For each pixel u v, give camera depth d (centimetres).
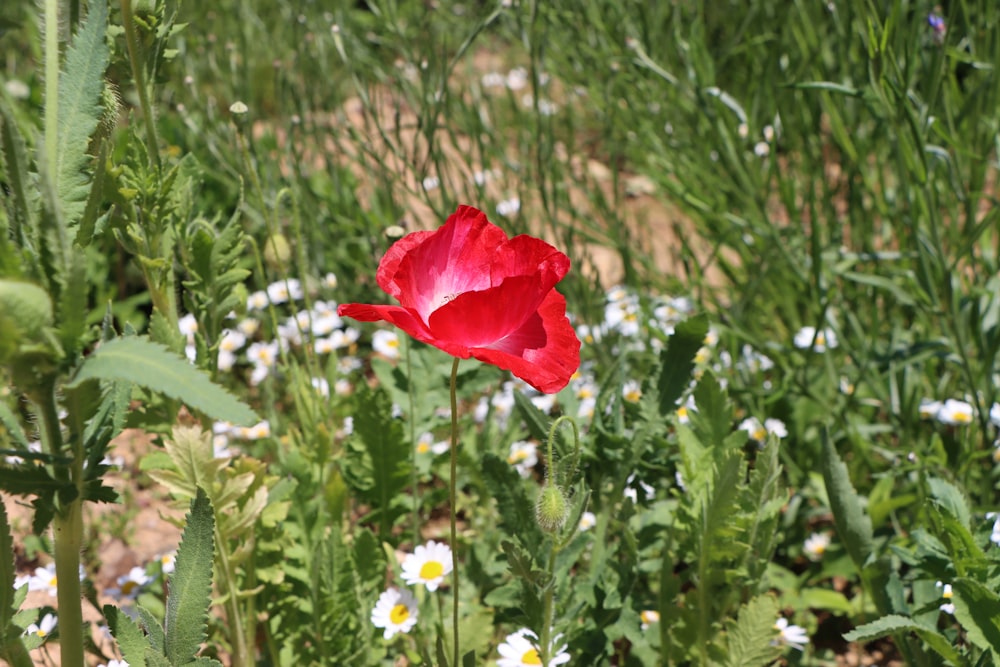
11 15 570
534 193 491
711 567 233
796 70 406
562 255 167
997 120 317
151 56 212
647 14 451
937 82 280
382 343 388
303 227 427
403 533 285
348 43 457
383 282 169
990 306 309
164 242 219
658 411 244
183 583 164
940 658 223
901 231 348
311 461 276
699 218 448
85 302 138
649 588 293
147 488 359
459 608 261
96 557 318
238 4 568
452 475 179
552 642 223
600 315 376
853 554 240
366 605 240
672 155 427
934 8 354
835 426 333
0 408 157
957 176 300
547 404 358
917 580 238
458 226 169
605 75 471
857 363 317
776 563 320
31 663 166
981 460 324
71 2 179
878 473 312
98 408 155
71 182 153
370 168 420
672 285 407
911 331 347
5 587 156
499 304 153
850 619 302
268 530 236
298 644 246
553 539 188
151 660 159
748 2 489
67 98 154
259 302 412
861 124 411
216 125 429
